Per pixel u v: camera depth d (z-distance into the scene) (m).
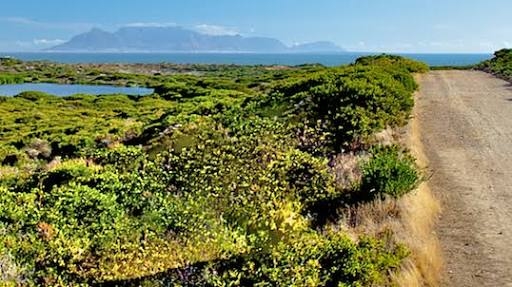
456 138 22.55
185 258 11.58
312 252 10.12
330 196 14.28
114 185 16.55
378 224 11.93
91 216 14.20
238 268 10.60
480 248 11.84
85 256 11.96
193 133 24.91
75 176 19.12
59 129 41.72
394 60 54.75
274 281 9.59
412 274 9.80
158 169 18.77
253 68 192.00
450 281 10.46
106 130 36.62
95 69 193.12
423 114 27.94
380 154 16.02
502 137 22.45
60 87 126.62
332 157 17.91
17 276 10.64
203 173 17.41
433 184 16.53
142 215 14.68
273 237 12.30
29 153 32.66
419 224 12.49
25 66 196.25
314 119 22.53
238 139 21.30
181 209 14.72
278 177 16.39
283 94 31.03
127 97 84.50
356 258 9.59
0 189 16.30
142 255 11.94
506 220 13.36
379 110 21.70
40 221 13.74
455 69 66.12
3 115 61.78
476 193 15.52
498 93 36.12
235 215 14.32
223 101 37.97
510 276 10.52
